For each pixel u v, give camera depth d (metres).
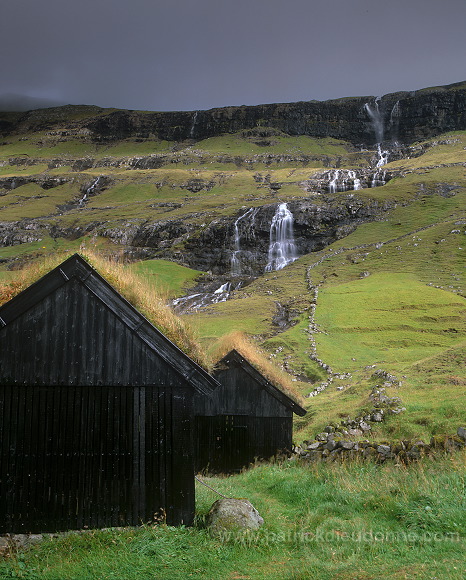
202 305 105.38
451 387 29.66
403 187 175.38
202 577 8.77
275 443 23.05
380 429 24.61
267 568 9.05
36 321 11.45
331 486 14.22
